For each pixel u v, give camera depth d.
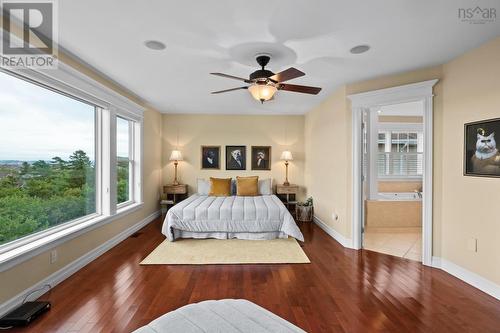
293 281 2.65
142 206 4.71
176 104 4.96
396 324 1.96
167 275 2.77
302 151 5.99
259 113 5.85
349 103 3.65
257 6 1.82
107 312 2.09
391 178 6.43
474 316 2.05
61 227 2.76
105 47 2.48
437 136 2.93
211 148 5.93
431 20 2.00
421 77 3.02
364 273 2.83
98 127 3.46
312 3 1.78
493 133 2.34
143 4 1.80
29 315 1.94
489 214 2.39
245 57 2.69
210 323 1.21
